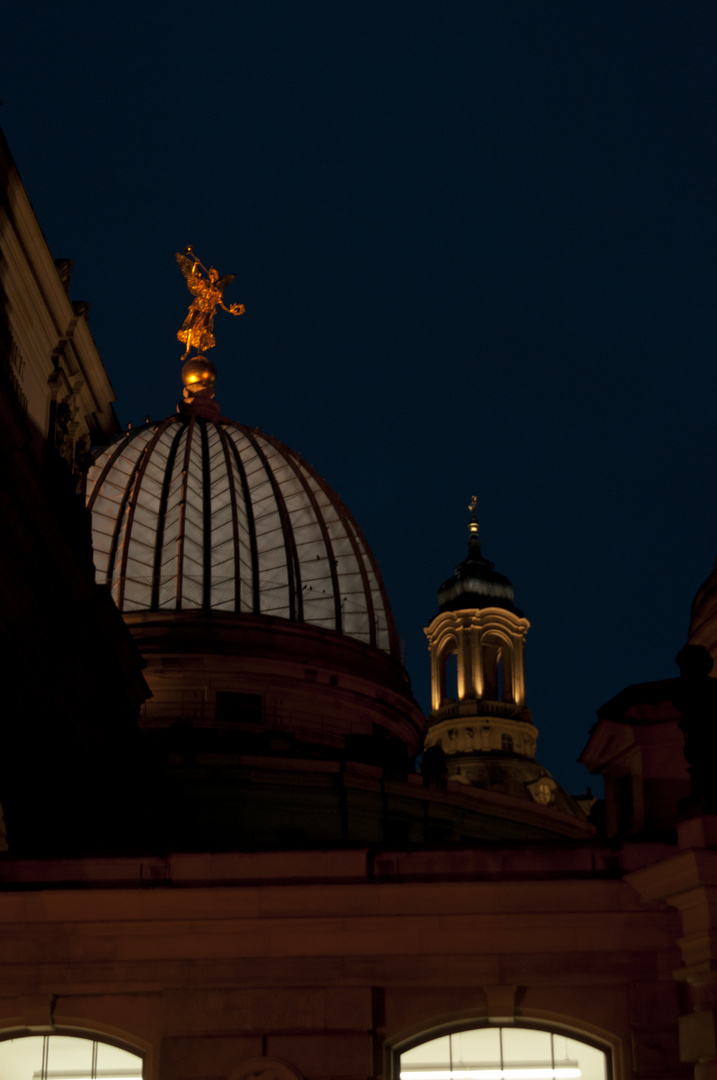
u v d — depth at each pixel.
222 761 66.88
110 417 54.28
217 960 31.38
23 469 41.53
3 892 31.50
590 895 31.19
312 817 66.94
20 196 43.56
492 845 32.19
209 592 75.44
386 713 76.19
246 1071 30.50
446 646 101.50
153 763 58.75
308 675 73.25
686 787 37.81
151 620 72.62
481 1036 31.17
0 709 41.16
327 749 72.50
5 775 40.84
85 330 49.50
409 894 31.36
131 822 53.53
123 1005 31.20
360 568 81.25
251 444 82.81
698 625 47.47
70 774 46.53
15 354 45.09
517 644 100.19
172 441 82.06
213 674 71.75
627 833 36.56
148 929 31.42
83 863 32.50
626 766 39.28
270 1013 30.98
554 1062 30.94
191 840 63.66
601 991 30.95
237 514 78.44
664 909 31.06
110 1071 31.17
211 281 91.56
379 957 31.30
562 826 74.50
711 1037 29.41
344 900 31.38
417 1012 31.02
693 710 32.59
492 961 31.17
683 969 30.20
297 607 77.44
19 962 31.42
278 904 31.39
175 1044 30.83
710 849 29.83
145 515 77.69
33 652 43.94
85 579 47.47
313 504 81.38
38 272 45.69
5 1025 31.27
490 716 96.31
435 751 72.94
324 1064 30.55
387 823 68.19
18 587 42.53
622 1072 30.42
